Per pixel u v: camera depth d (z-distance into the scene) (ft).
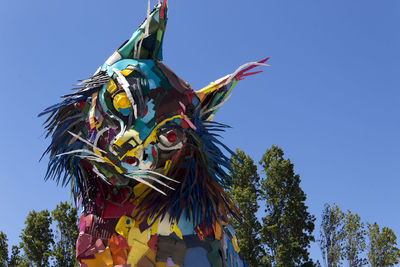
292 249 77.92
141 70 9.86
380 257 89.71
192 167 10.19
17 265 88.22
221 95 10.93
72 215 88.89
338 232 92.79
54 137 10.53
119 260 9.66
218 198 10.44
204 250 9.91
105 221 10.03
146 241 9.68
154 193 10.08
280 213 82.38
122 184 10.08
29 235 88.69
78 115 10.27
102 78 10.00
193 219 9.87
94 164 10.15
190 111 10.17
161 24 10.34
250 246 76.02
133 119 9.54
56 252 86.22
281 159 86.79
